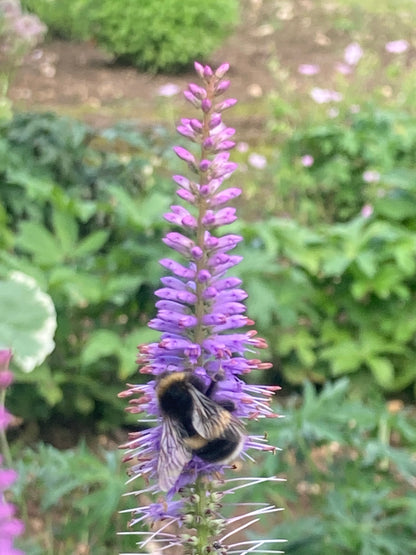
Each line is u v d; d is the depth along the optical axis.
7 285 0.19
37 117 0.45
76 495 0.28
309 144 0.50
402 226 0.42
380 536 0.22
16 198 0.42
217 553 0.14
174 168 0.45
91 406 0.34
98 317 0.35
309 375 0.37
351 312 0.38
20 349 0.19
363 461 0.24
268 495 0.26
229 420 0.13
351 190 0.50
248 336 0.14
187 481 0.14
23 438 0.34
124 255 0.35
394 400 0.38
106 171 0.44
